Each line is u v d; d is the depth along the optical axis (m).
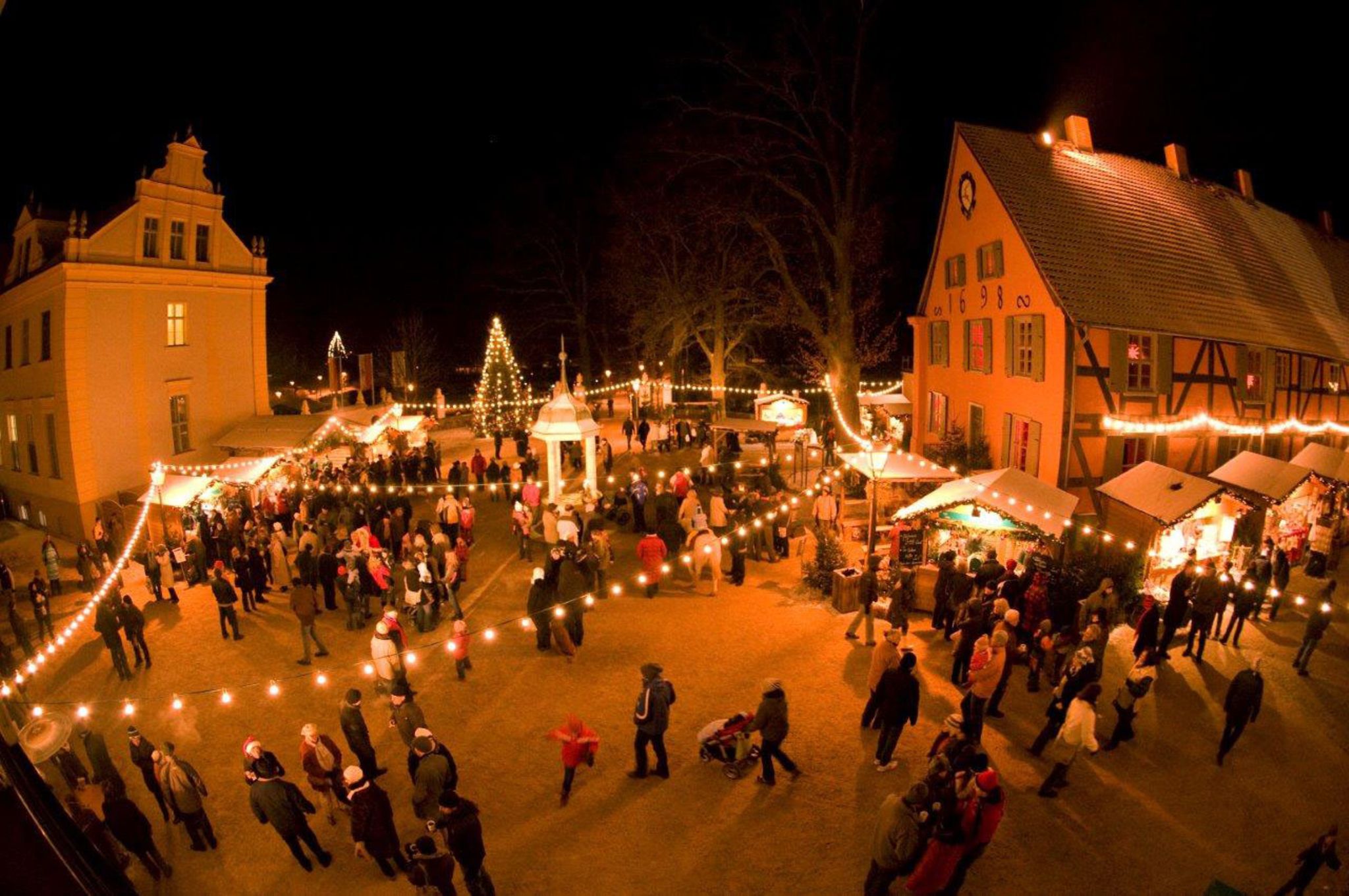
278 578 18.80
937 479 18.45
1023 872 9.09
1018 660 13.28
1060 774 10.32
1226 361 20.55
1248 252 24.84
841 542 20.25
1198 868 9.14
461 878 9.30
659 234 40.47
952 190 24.11
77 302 22.02
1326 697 12.97
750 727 10.53
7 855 1.48
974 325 23.39
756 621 16.11
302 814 9.35
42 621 16.31
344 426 27.86
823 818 10.04
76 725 10.27
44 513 23.98
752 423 30.19
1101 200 22.52
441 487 28.02
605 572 18.16
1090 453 19.22
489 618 16.91
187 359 25.31
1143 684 11.24
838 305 28.52
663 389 42.28
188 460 25.33
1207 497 16.39
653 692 10.67
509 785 10.94
